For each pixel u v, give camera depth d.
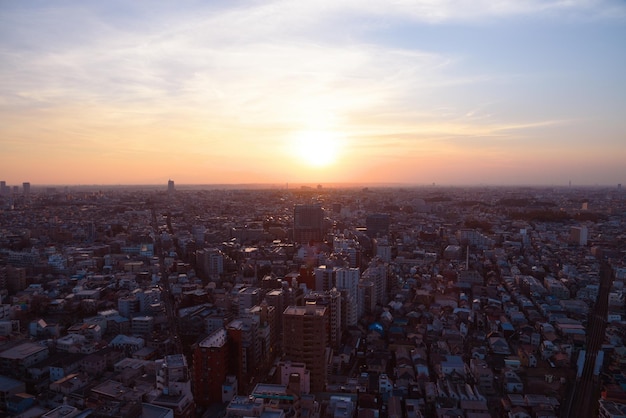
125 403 171.88
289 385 196.75
